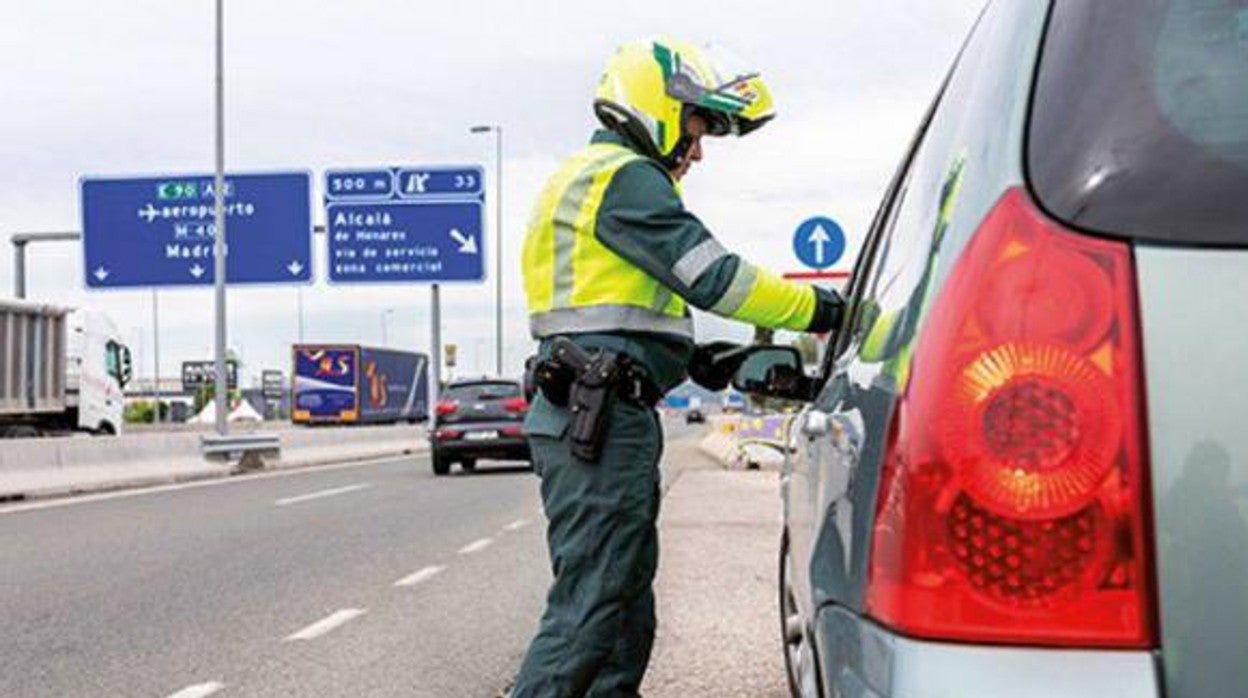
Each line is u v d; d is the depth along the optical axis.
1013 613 1.75
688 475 19.95
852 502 2.15
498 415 22.39
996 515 1.77
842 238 14.53
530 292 3.81
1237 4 1.87
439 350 32.75
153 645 6.76
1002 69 2.06
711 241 3.48
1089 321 1.78
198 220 28.84
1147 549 1.73
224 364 25.62
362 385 58.38
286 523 13.15
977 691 1.74
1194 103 1.83
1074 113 1.88
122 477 20.25
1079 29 1.95
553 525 3.72
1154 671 1.71
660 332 3.67
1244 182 1.77
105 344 26.88
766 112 3.88
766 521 12.23
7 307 22.72
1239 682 1.70
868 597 1.97
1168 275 1.77
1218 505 1.72
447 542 11.38
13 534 12.12
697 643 6.50
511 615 7.62
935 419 1.83
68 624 7.37
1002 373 1.79
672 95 3.74
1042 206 1.85
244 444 24.80
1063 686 1.72
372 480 20.89
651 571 3.85
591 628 3.63
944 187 2.13
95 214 28.94
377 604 8.04
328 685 5.82
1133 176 1.81
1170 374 1.75
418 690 5.71
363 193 32.16
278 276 28.88
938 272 1.96
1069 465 1.75
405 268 32.06
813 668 2.72
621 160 3.60
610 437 3.62
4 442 17.48
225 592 8.53
